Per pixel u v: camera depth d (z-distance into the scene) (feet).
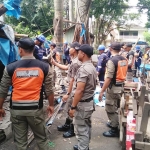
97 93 21.74
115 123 13.41
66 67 15.14
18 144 9.03
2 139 12.17
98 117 17.26
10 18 65.67
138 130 7.11
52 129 14.38
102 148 12.23
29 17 69.46
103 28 76.74
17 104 8.57
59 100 19.15
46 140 9.55
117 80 12.55
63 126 14.15
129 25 87.35
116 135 13.64
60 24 31.73
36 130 9.16
